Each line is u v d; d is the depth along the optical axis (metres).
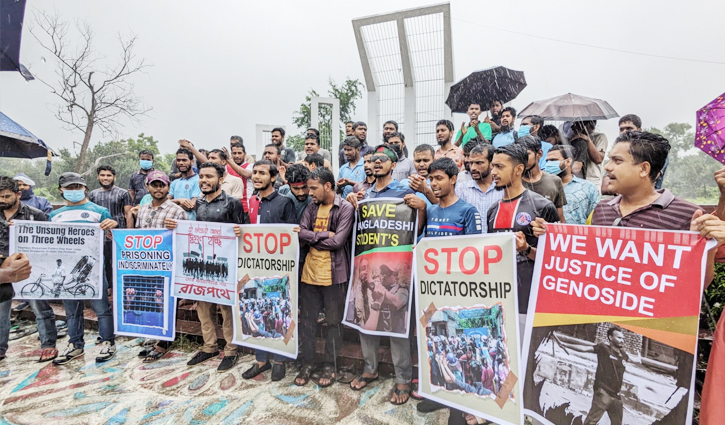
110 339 3.94
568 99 3.89
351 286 3.08
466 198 3.22
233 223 3.62
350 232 3.13
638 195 2.05
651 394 1.76
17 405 3.06
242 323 3.43
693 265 1.71
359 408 2.83
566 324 2.04
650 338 1.78
